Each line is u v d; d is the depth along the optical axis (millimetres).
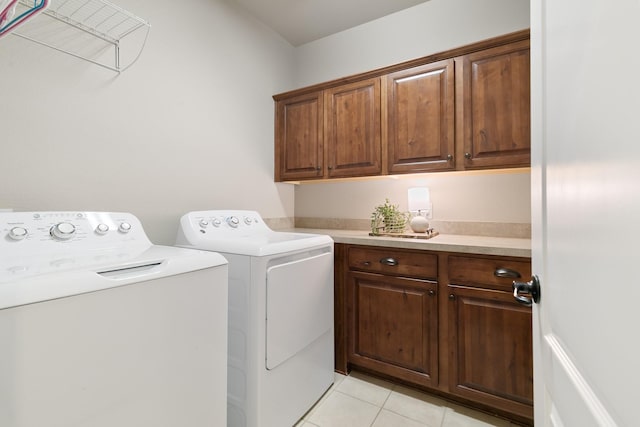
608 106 373
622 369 337
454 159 1872
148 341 877
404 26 2342
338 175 2301
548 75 628
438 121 1924
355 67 2559
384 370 1843
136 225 1346
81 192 1432
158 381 900
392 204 2387
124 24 1572
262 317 1340
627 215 330
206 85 2025
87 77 1450
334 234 2158
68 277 744
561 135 551
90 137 1462
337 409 1665
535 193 733
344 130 2279
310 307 1656
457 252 1633
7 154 1221
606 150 378
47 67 1325
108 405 788
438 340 1686
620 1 341
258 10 2342
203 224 1734
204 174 2012
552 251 605
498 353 1537
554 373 587
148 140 1700
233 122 2227
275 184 2631
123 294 824
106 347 787
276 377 1416
